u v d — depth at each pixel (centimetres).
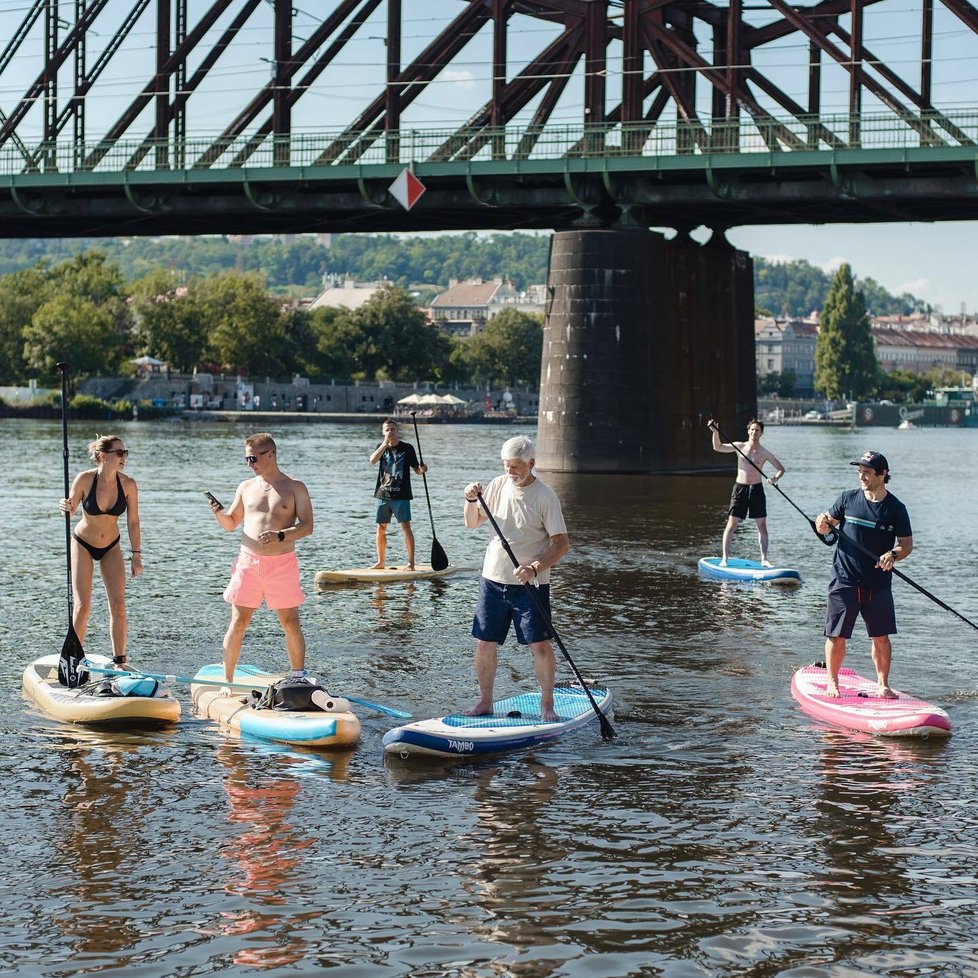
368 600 1661
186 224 6284
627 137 5078
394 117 5431
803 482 4219
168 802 836
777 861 741
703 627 1477
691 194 5119
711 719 1059
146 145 5575
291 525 1089
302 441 7188
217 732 1010
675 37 5203
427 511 2831
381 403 15500
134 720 1032
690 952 624
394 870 722
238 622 1096
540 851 754
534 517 1023
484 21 5434
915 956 623
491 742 960
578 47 5319
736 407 6159
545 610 1021
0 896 679
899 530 1081
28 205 5931
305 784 880
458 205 5381
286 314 15775
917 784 888
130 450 5731
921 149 4516
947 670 1257
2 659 1249
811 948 630
